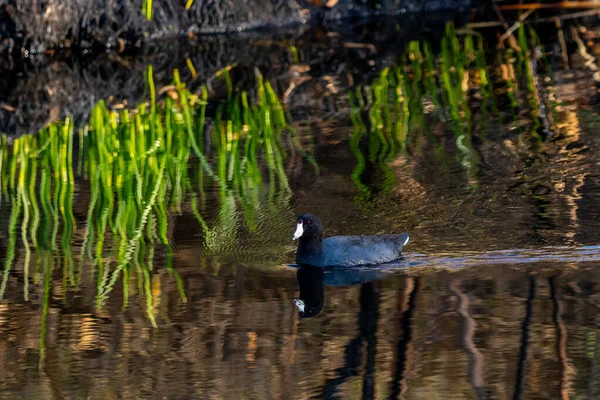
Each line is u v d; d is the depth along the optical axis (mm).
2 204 14484
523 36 25000
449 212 13594
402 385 8773
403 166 15492
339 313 10484
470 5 28984
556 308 10344
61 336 10039
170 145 16859
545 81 20469
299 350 9547
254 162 16062
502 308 10414
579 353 9266
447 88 20359
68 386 8922
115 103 20422
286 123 18359
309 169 15602
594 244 12227
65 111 19969
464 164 15398
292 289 11273
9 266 12117
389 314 10406
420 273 11648
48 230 13406
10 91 21969
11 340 9977
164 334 10031
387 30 27078
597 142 16031
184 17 27422
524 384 8672
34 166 16266
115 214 13977
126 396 8703
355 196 14352
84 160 16672
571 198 13766
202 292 11188
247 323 10266
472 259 11992
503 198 13953
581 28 25672
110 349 9711
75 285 11461
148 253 12523
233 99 20438
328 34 26953
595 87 19656
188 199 14523
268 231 13242
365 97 20047
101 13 26156
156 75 23156
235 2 27859
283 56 24625
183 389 8797
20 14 25141
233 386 8820
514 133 16844
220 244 12820
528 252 12102
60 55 25625
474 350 9414
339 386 8727
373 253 12094
